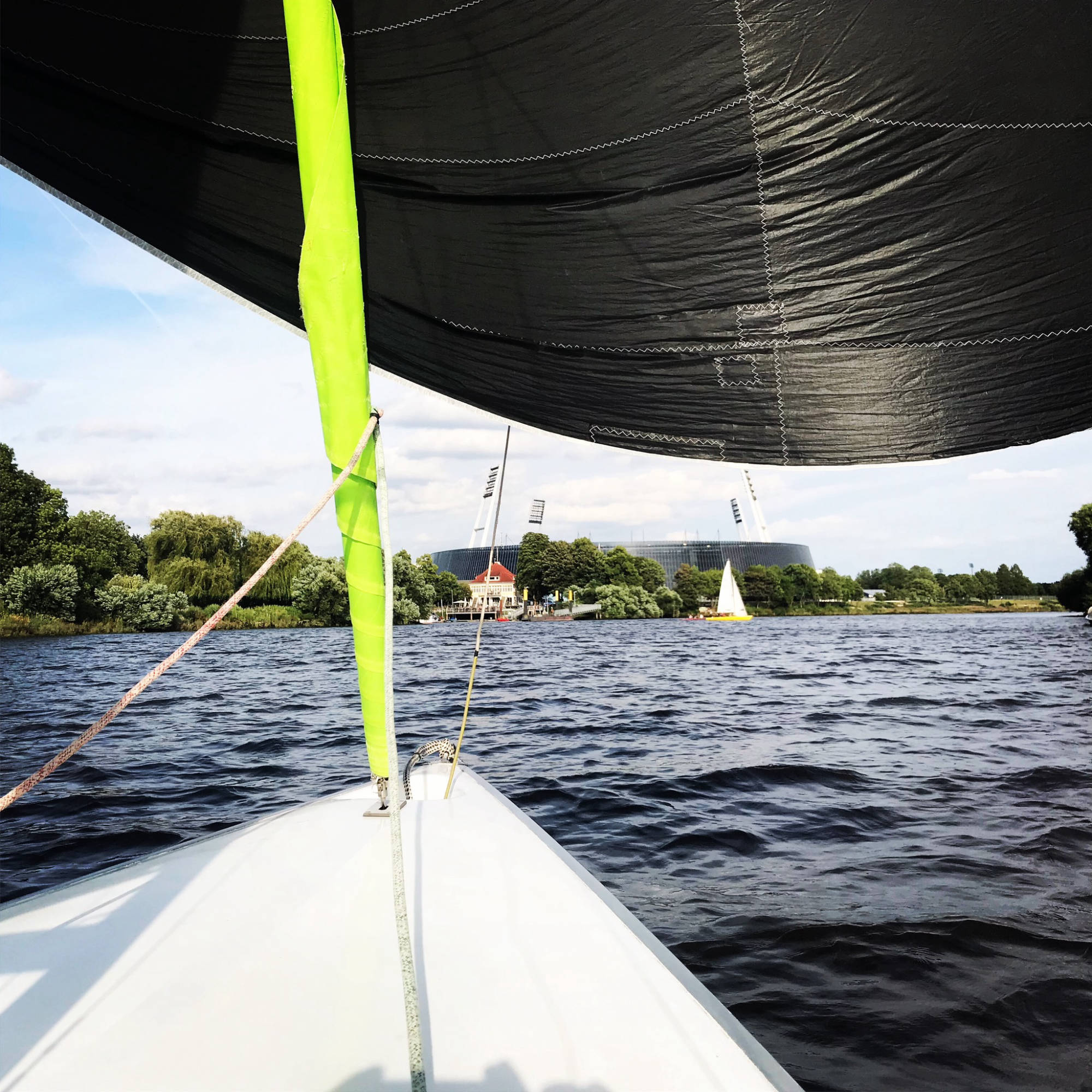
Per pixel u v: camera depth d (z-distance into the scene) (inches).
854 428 84.4
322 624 2311.8
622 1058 49.9
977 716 494.3
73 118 91.4
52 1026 52.7
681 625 3036.4
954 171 75.8
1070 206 75.6
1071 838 223.9
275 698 621.3
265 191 91.3
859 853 212.7
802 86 74.2
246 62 83.5
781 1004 133.2
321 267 62.8
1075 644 1396.4
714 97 76.3
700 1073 48.6
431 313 90.4
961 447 83.4
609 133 79.6
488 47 77.9
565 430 93.0
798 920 167.0
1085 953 150.3
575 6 74.7
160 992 56.8
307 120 61.9
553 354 89.7
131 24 82.4
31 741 414.6
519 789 294.0
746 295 82.6
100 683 765.9
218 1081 47.2
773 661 1063.0
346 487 70.1
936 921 165.5
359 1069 48.4
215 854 83.3
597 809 264.4
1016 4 68.7
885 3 69.9
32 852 216.2
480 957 61.7
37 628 1847.9
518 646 1507.1
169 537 2279.8
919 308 79.7
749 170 78.6
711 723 473.7
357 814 96.0
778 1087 47.3
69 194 97.6
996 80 71.6
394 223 88.4
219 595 2217.0
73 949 63.2
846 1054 118.3
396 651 1353.3
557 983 58.2
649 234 82.7
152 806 267.6
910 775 314.0
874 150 75.9
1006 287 78.1
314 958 61.5
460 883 75.5
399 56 80.4
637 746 391.2
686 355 85.9
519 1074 48.3
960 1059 116.8
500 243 86.5
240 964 60.5
